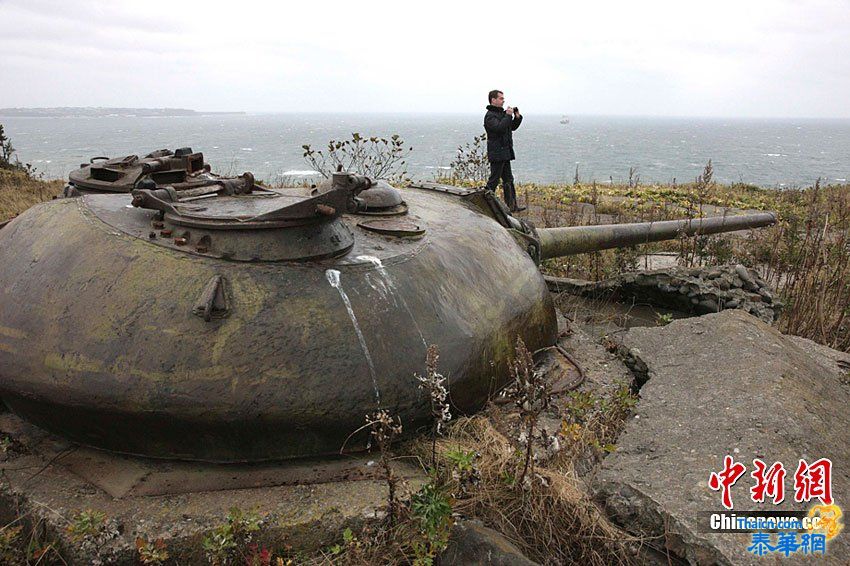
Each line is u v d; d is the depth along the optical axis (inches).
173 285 105.5
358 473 111.7
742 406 132.1
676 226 292.2
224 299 104.6
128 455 110.3
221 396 100.3
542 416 136.6
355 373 107.2
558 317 197.0
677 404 137.2
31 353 104.2
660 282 246.2
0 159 705.6
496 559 97.9
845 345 235.1
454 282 133.3
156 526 97.4
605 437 131.3
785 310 253.4
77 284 107.3
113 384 99.8
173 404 99.7
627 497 108.6
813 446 121.0
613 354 172.4
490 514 109.1
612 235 268.2
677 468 113.8
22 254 118.7
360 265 118.1
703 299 238.4
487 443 119.6
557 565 104.4
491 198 192.5
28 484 105.0
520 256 168.2
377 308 114.0
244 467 110.3
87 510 99.3
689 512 102.0
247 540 97.8
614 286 257.3
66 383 101.3
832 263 273.4
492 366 133.5
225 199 128.5
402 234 135.6
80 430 107.3
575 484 113.7
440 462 115.0
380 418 99.9
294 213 111.3
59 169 1605.6
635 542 104.9
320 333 106.7
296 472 110.4
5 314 110.0
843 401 147.0
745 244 370.9
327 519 101.6
